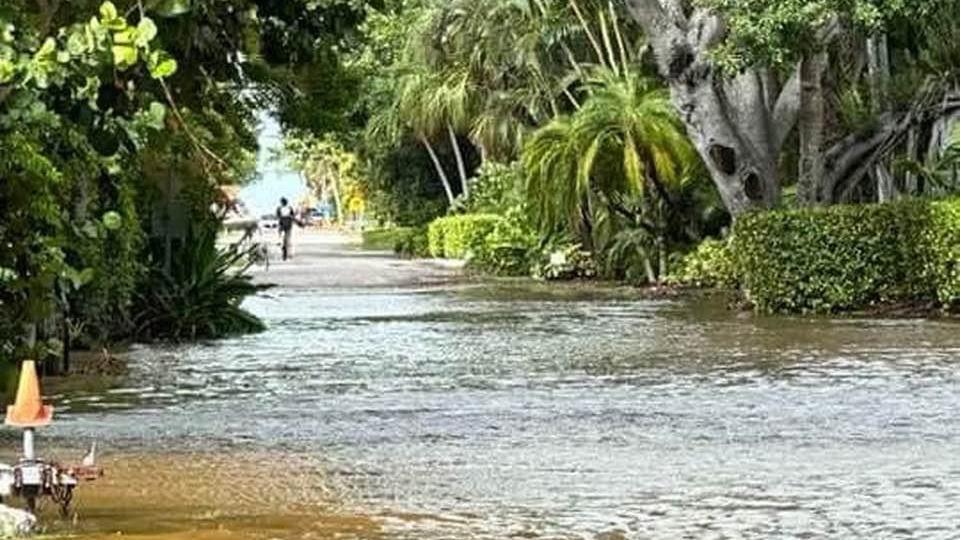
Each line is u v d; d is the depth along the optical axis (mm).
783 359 28188
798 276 39375
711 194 55719
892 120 44062
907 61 46781
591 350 30922
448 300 50094
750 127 44312
